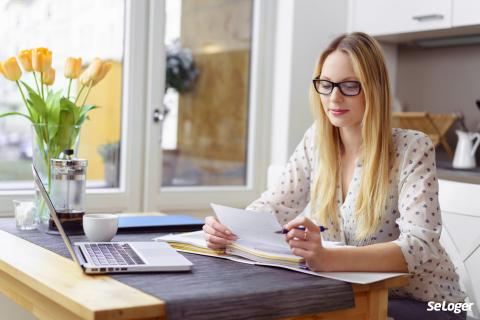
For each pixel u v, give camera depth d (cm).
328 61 178
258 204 202
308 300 131
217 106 333
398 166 176
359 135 184
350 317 144
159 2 303
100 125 298
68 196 185
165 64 311
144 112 304
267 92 342
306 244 145
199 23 324
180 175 322
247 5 340
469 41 322
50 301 137
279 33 339
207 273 141
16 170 278
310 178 204
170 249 158
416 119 335
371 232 178
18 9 275
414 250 153
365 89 173
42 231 189
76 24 290
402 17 320
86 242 163
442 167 312
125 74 301
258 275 141
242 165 345
